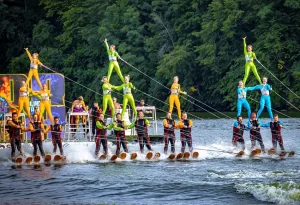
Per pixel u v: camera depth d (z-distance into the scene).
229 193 34.25
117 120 45.59
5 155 45.88
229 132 63.28
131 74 101.44
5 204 33.16
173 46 101.12
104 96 50.19
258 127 47.66
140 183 37.19
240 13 89.56
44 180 38.53
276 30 86.62
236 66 90.94
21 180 38.72
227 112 92.19
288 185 34.69
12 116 44.84
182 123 46.28
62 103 50.72
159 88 100.44
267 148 49.34
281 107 87.50
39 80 49.09
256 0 90.19
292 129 64.12
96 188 36.25
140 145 46.34
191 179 37.88
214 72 94.62
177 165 42.88
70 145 46.69
